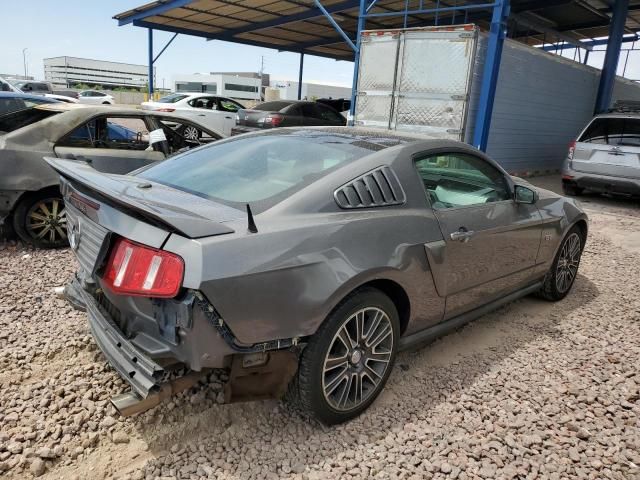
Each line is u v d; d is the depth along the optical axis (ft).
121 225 7.39
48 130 17.40
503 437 8.82
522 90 37.70
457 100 30.40
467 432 8.89
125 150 18.84
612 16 48.24
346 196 8.83
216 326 7.06
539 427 9.15
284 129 11.68
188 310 6.81
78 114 18.10
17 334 11.34
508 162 39.14
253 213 8.01
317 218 8.29
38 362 10.31
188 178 9.68
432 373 10.85
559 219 14.15
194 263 6.77
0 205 16.63
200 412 9.07
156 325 7.30
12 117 18.54
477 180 11.82
